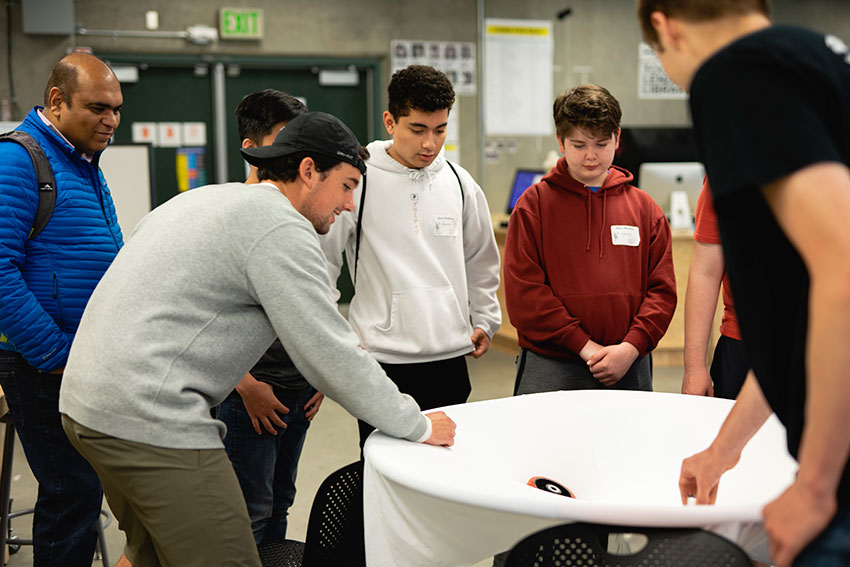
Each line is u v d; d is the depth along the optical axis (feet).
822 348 2.67
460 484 3.90
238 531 4.89
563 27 22.82
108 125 6.56
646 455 4.85
